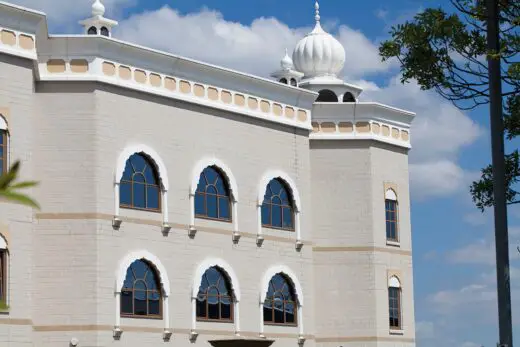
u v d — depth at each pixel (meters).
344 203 45.34
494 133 20.30
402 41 23.88
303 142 43.91
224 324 39.50
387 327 45.09
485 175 24.08
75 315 34.81
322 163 45.47
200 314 38.66
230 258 40.12
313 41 47.78
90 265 35.00
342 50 48.16
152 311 36.97
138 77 37.41
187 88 39.16
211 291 39.31
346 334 44.59
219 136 40.25
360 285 44.84
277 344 41.44
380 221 45.62
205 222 39.28
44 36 35.53
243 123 41.28
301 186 43.53
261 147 41.97
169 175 38.12
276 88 42.62
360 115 45.78
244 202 41.00
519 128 23.59
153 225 37.28
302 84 47.09
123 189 36.50
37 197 35.38
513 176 23.55
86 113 35.81
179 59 38.50
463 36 23.42
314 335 43.34
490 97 20.48
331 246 45.06
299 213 43.25
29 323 32.81
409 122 47.94
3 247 32.31
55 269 35.06
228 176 40.38
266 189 42.09
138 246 36.66
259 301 40.97
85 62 36.09
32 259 34.22
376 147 45.91
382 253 45.47
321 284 44.88
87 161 35.59
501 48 21.69
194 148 39.19
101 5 38.22
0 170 32.78
